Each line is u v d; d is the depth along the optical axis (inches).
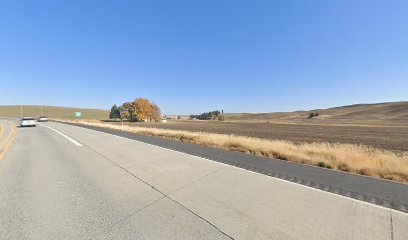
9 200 195.5
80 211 174.2
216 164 326.3
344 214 170.1
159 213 171.3
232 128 2127.2
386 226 152.8
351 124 3208.7
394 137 1279.5
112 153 421.1
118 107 4124.0
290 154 414.3
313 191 217.8
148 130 1013.2
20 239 137.2
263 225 153.6
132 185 236.1
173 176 267.6
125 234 141.9
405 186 236.2
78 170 297.4
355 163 346.0
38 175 273.4
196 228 149.4
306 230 147.3
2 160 361.7
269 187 228.7
